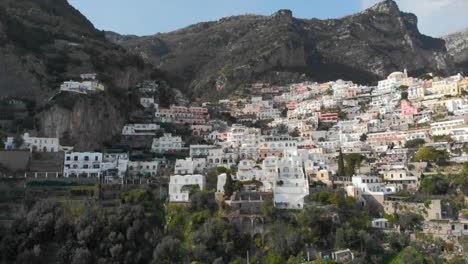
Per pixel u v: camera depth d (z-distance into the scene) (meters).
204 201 163.50
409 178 184.88
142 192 169.38
